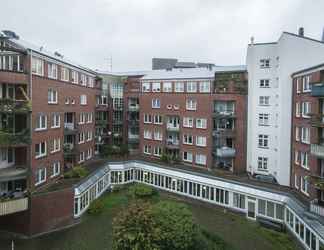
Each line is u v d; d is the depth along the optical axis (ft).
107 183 132.67
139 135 173.99
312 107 93.40
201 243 70.74
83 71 136.98
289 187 108.68
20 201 80.84
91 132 150.20
